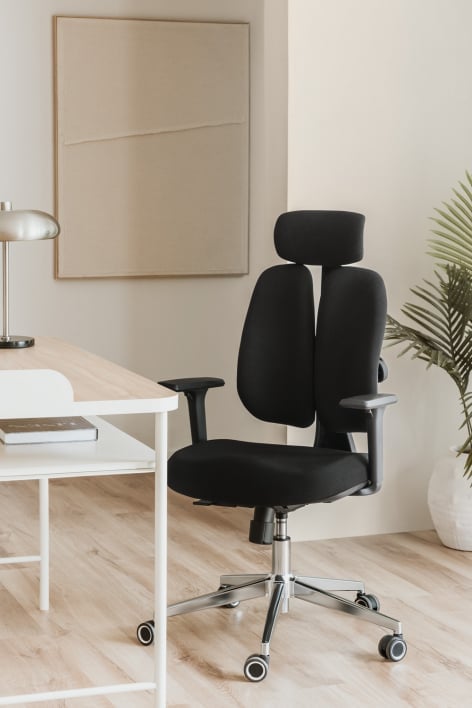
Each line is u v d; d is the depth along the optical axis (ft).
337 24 14.02
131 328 18.79
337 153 14.19
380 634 11.07
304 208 14.14
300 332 11.87
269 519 11.47
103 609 11.67
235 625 11.30
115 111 18.26
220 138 18.75
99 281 18.57
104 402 8.22
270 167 14.42
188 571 13.04
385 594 12.31
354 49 14.12
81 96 18.11
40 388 8.04
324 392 11.61
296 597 10.93
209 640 10.85
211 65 18.57
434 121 14.56
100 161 18.29
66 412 8.13
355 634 11.07
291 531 14.43
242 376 12.03
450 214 14.75
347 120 14.19
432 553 13.96
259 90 18.72
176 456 10.83
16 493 16.90
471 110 14.73
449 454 14.35
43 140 18.10
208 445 11.42
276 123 14.26
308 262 11.80
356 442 14.66
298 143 14.01
